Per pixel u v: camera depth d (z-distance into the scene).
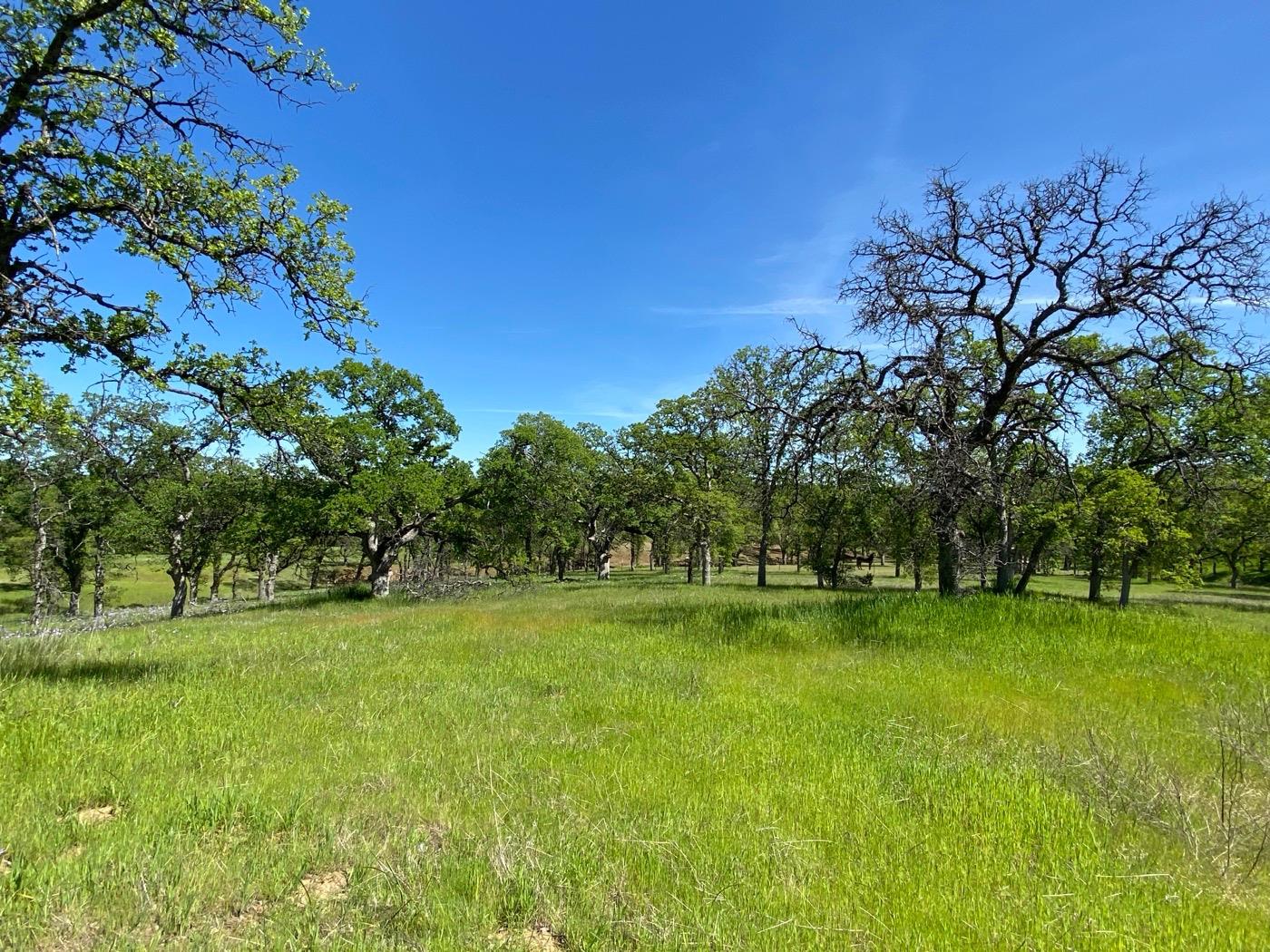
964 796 4.29
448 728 5.91
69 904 2.90
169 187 7.61
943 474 11.88
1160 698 6.73
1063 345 15.79
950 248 12.64
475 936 2.78
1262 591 37.88
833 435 13.38
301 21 7.59
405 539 26.48
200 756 4.98
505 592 26.67
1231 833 3.71
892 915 2.97
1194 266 10.54
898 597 11.75
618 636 11.32
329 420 11.33
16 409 6.56
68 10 6.71
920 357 12.33
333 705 6.65
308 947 2.65
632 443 38.59
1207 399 11.48
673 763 4.97
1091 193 11.25
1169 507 21.52
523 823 3.92
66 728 5.40
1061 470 13.35
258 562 35.00
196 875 3.16
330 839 3.67
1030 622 9.70
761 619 11.52
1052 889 3.20
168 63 7.52
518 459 29.70
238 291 8.12
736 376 16.22
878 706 6.52
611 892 3.15
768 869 3.39
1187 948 2.76
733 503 31.19
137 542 26.97
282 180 8.46
